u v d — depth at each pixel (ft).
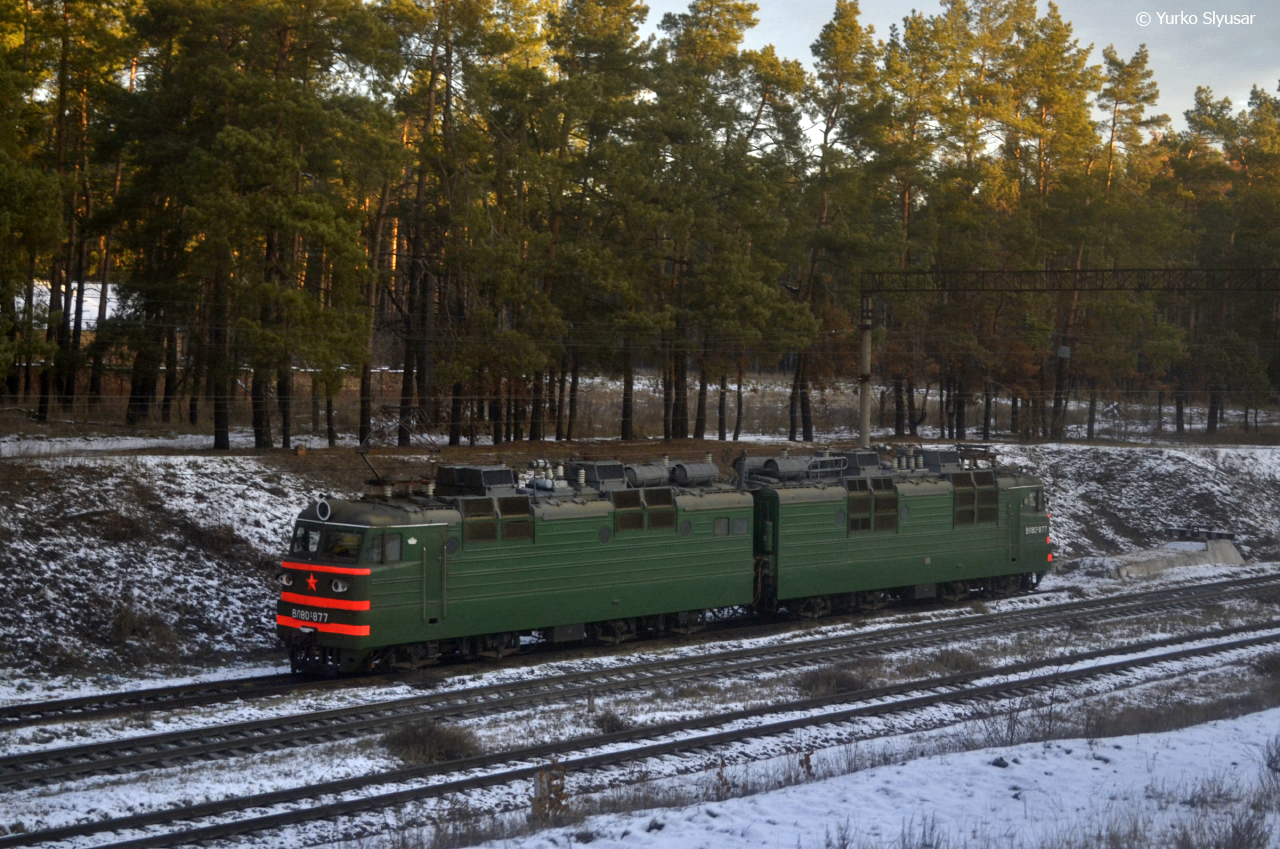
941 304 180.45
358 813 40.22
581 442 137.69
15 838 35.78
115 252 147.43
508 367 121.29
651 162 142.31
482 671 64.69
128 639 66.74
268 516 86.17
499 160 129.49
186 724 51.08
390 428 121.39
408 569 61.98
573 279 135.85
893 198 187.21
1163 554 121.49
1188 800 38.88
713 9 178.50
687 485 80.28
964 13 211.61
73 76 128.16
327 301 108.68
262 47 105.81
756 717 55.36
